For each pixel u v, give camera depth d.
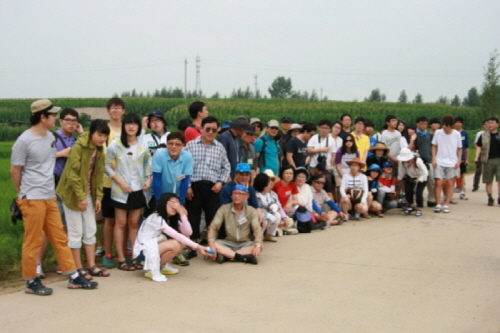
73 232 5.88
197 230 7.53
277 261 6.84
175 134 6.84
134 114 6.48
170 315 4.70
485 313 4.80
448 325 4.49
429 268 6.41
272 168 9.72
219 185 7.51
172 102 74.69
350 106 72.00
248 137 8.63
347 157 10.43
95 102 73.62
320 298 5.23
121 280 5.93
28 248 5.29
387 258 6.93
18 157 5.19
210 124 7.45
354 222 9.91
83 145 5.69
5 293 5.39
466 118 59.03
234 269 6.46
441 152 10.93
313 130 9.81
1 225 7.78
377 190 10.54
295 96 122.19
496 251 7.34
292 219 8.90
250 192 7.71
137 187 6.52
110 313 4.74
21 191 5.28
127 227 6.92
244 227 7.16
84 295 5.30
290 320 4.59
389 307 4.96
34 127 5.33
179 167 6.92
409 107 69.56
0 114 60.81
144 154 6.59
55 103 72.50
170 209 6.22
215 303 5.06
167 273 6.21
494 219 9.96
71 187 5.76
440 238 8.23
